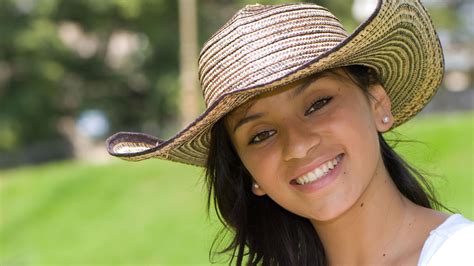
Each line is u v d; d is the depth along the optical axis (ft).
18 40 100.89
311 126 9.22
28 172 55.47
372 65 9.70
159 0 102.78
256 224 11.02
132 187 45.80
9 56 103.40
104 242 38.55
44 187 48.06
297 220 10.80
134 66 109.40
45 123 106.22
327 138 9.20
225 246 12.00
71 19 107.76
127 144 10.57
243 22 9.43
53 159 107.04
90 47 111.96
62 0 104.32
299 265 10.75
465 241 8.45
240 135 9.68
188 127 9.30
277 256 10.85
